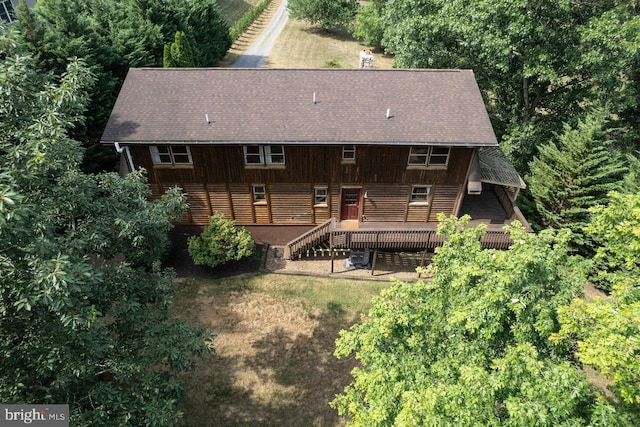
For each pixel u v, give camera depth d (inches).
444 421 317.1
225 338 711.1
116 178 491.8
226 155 776.9
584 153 840.9
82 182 430.6
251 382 649.6
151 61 1197.1
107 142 721.0
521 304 346.3
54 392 374.3
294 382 651.5
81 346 374.9
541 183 901.8
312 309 770.2
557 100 1059.3
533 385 317.4
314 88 803.4
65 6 944.3
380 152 764.0
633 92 943.0
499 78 1097.4
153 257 528.1
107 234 459.8
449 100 780.0
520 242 398.3
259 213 866.8
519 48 954.7
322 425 600.7
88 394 391.9
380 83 808.9
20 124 367.9
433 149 757.9
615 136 1039.0
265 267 854.5
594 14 925.2
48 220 362.9
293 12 2266.2
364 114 761.0
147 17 1306.6
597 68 906.1
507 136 1025.5
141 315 477.7
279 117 758.5
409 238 801.6
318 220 879.7
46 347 354.9
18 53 392.5
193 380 649.0
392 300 432.5
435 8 1039.6
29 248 305.1
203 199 844.6
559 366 311.7
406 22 1049.5
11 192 266.7
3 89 340.5
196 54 1446.9
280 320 746.2
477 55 1039.0
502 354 379.9
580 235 821.9
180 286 798.5
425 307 418.6
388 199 837.2
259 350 695.1
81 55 924.6
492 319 357.4
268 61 1855.3
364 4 2844.5
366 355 433.1
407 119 751.7
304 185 822.5
